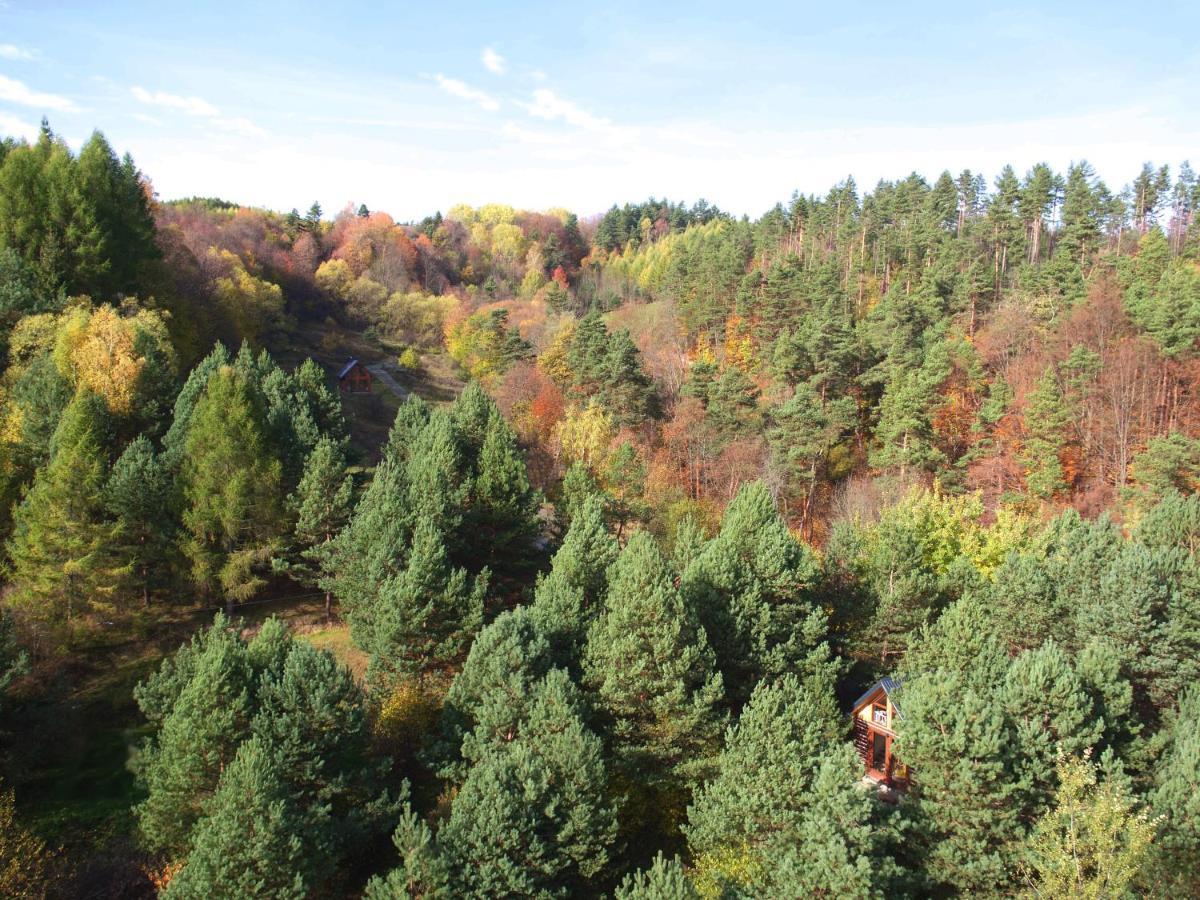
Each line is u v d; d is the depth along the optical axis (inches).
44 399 1918.1
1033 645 1619.1
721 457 2792.8
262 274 4662.9
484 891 949.8
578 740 1108.5
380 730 1382.9
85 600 1667.1
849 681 1781.5
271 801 963.3
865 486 2760.8
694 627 1429.6
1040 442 2571.4
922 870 1066.1
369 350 4640.8
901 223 4581.7
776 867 1007.0
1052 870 927.0
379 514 1775.3
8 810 1081.4
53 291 2455.7
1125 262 3329.2
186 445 1891.0
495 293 5620.1
